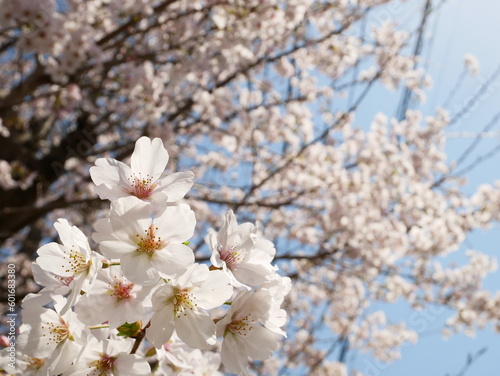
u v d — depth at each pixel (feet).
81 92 26.78
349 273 26.30
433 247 26.84
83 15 22.25
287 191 28.50
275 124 30.07
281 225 29.14
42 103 25.64
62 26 18.54
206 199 23.50
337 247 25.71
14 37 20.26
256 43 28.04
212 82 29.43
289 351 31.30
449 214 27.25
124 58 22.89
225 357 5.15
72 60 20.13
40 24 17.90
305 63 31.22
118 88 27.71
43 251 5.03
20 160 29.96
